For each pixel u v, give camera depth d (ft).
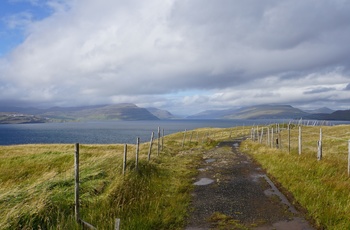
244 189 46.16
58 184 38.91
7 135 541.75
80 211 31.89
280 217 32.86
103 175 46.14
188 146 127.13
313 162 55.21
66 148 107.86
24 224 27.25
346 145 94.53
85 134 528.63
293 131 201.46
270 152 80.53
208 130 286.66
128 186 39.14
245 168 65.67
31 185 37.68
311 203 34.81
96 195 36.96
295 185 43.24
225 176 56.90
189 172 61.05
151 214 32.76
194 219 33.35
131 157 57.11
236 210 36.01
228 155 91.66
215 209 36.68
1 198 31.63
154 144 110.11
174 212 34.45
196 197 42.42
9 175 54.54
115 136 453.99
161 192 42.96
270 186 47.14
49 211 30.12
